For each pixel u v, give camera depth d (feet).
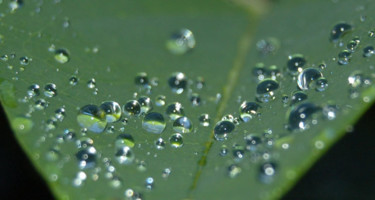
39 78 0.45
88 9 0.49
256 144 0.45
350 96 0.45
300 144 0.45
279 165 0.45
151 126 0.45
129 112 0.46
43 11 0.48
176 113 0.46
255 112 0.46
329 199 0.48
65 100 0.45
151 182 0.44
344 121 0.45
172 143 0.45
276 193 0.45
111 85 0.47
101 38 0.48
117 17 0.49
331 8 0.49
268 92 0.47
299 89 0.46
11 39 0.46
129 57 0.48
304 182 0.48
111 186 0.44
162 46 0.49
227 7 0.50
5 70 0.45
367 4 0.48
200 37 0.50
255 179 0.45
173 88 0.47
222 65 0.49
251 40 0.50
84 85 0.46
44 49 0.47
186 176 0.45
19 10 0.48
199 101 0.47
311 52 0.48
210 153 0.45
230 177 0.45
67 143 0.44
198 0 0.50
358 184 0.48
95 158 0.45
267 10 0.50
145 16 0.50
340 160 0.48
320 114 0.45
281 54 0.49
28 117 0.44
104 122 0.45
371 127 0.48
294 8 0.50
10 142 0.48
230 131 0.46
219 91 0.47
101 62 0.47
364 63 0.46
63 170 0.44
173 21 0.50
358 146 0.48
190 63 0.49
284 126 0.45
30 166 0.48
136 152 0.45
